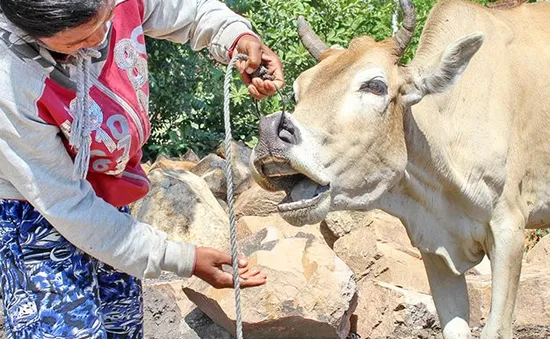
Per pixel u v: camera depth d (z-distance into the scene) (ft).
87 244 8.93
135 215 21.09
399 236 19.67
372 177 12.93
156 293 17.67
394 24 32.42
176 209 20.86
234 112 32.04
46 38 8.30
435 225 14.40
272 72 10.78
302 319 16.40
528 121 14.82
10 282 9.10
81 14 8.14
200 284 17.10
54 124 8.75
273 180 12.14
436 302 15.16
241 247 18.34
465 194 14.16
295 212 12.10
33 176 8.63
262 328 16.51
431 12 14.66
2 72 8.41
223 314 16.52
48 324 8.94
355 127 12.50
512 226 14.44
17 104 8.46
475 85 14.33
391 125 13.00
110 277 10.11
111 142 9.15
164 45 30.99
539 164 15.03
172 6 10.65
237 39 10.77
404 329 17.66
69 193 8.80
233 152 24.59
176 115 32.04
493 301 14.37
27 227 9.00
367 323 17.98
